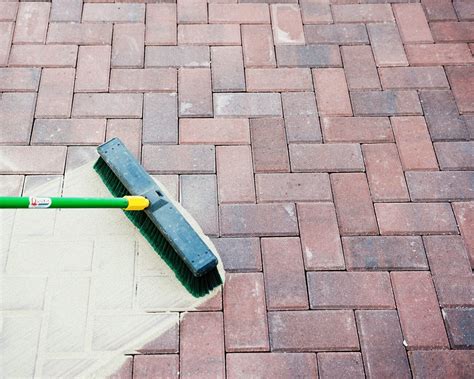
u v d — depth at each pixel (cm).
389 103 277
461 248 238
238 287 225
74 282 222
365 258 234
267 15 304
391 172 256
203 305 220
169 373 207
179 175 252
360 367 211
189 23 299
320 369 211
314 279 229
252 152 260
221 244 235
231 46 292
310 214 244
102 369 206
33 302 217
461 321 221
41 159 252
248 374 209
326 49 294
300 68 287
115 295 221
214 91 277
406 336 218
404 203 249
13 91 270
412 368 212
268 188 250
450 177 256
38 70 277
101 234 234
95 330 213
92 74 278
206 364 210
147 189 219
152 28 296
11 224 234
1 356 205
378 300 225
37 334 211
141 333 213
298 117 271
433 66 290
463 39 301
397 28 303
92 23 294
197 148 259
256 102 275
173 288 223
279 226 240
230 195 247
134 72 280
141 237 234
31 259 227
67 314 216
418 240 239
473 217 246
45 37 288
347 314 222
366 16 307
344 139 265
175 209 216
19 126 260
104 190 245
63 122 263
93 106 268
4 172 247
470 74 288
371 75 286
